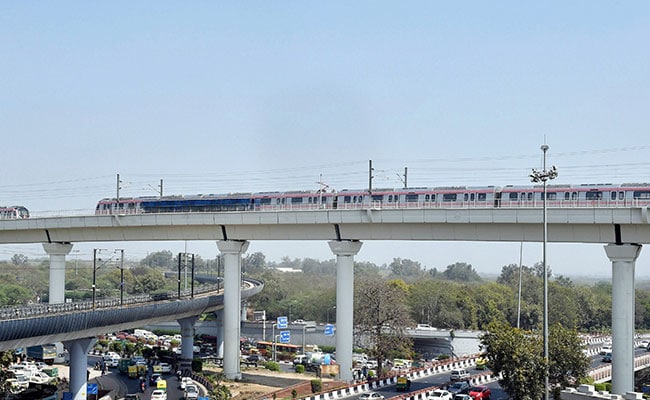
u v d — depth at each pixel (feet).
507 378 243.40
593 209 281.13
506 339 246.68
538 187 311.06
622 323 280.51
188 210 400.47
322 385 338.34
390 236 330.13
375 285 446.60
